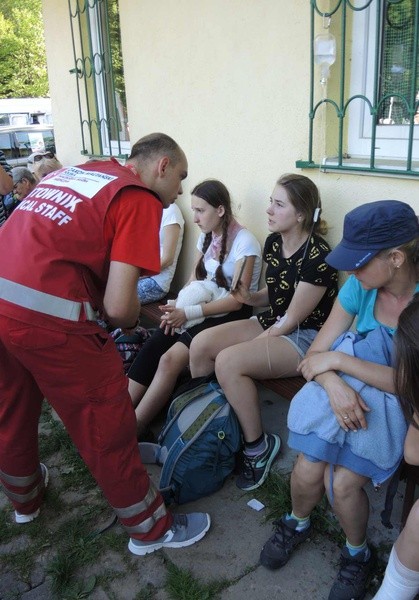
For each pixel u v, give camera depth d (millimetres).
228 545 2092
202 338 2502
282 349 2311
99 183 1752
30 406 2070
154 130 3883
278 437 2438
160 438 2469
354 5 2420
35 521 2299
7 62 29172
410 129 2172
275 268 2543
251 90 2939
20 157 10453
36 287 1659
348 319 1960
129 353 3096
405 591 1551
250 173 3098
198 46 3225
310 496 1871
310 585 1896
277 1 2645
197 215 2916
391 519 2014
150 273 1758
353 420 1688
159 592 1935
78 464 2619
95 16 4410
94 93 4586
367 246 1686
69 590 1956
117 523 2262
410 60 2314
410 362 1361
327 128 2592
